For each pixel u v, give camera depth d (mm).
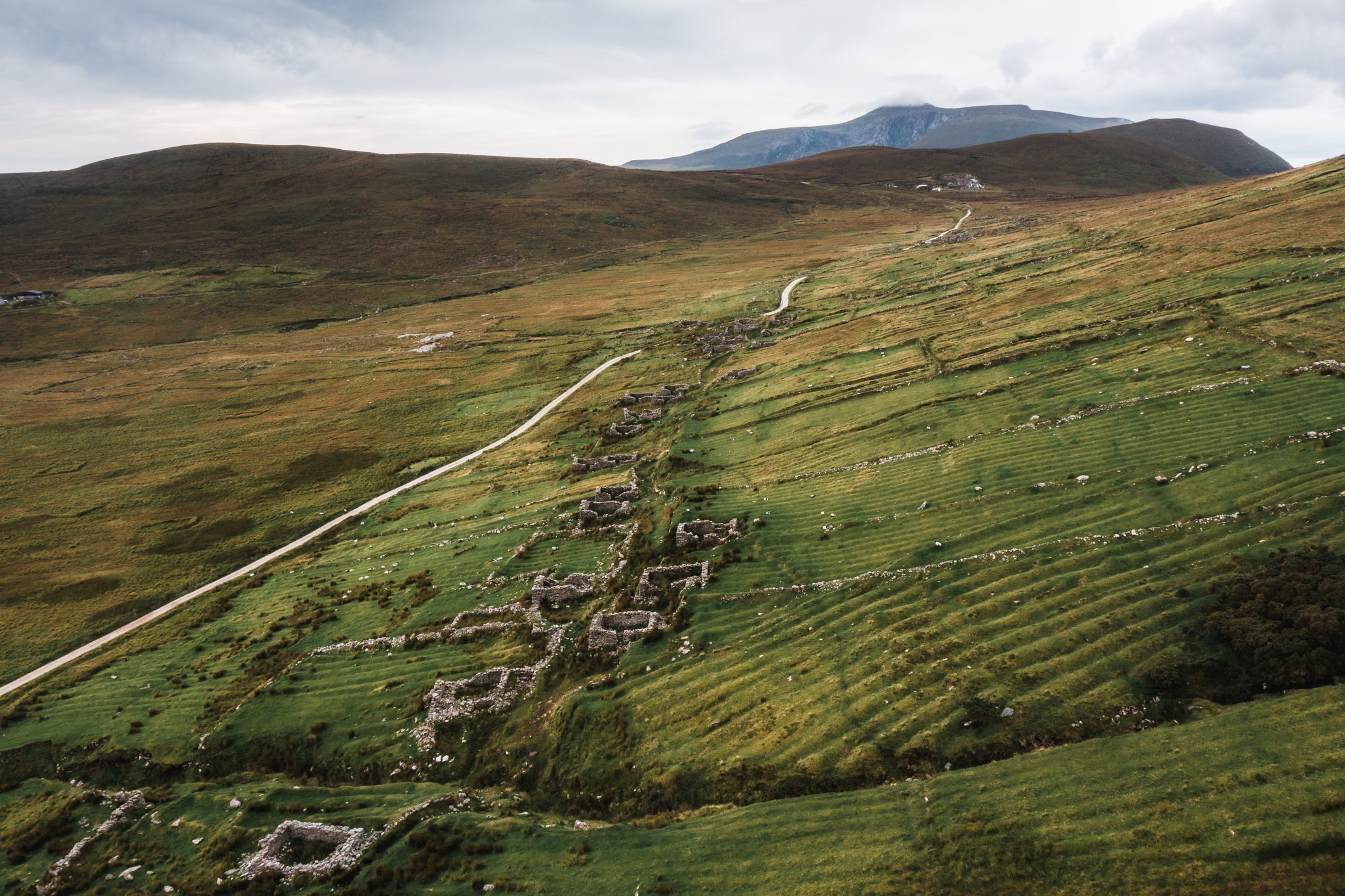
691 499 72188
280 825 38219
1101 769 30094
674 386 124000
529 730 45000
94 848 39625
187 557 92812
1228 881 24172
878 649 42250
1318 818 24953
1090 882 25625
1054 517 50906
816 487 68312
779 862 29844
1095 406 66312
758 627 48062
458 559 73938
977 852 27812
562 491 87938
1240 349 67562
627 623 52500
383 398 152500
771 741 37469
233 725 51156
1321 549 37625
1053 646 38156
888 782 33281
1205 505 46750
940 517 55844
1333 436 48469
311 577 79500
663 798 36188
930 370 92125
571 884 30938
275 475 118250
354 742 47344
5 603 84125
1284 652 32156
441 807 37969
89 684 63875
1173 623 37438
